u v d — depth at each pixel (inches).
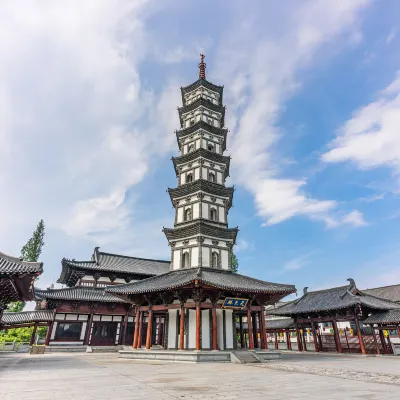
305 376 671.1
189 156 1627.7
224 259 1405.0
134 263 2167.8
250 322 1226.0
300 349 1782.7
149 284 1299.2
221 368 843.4
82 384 536.7
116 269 1916.8
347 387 519.5
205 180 1492.4
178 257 1408.7
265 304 1323.8
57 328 1641.2
